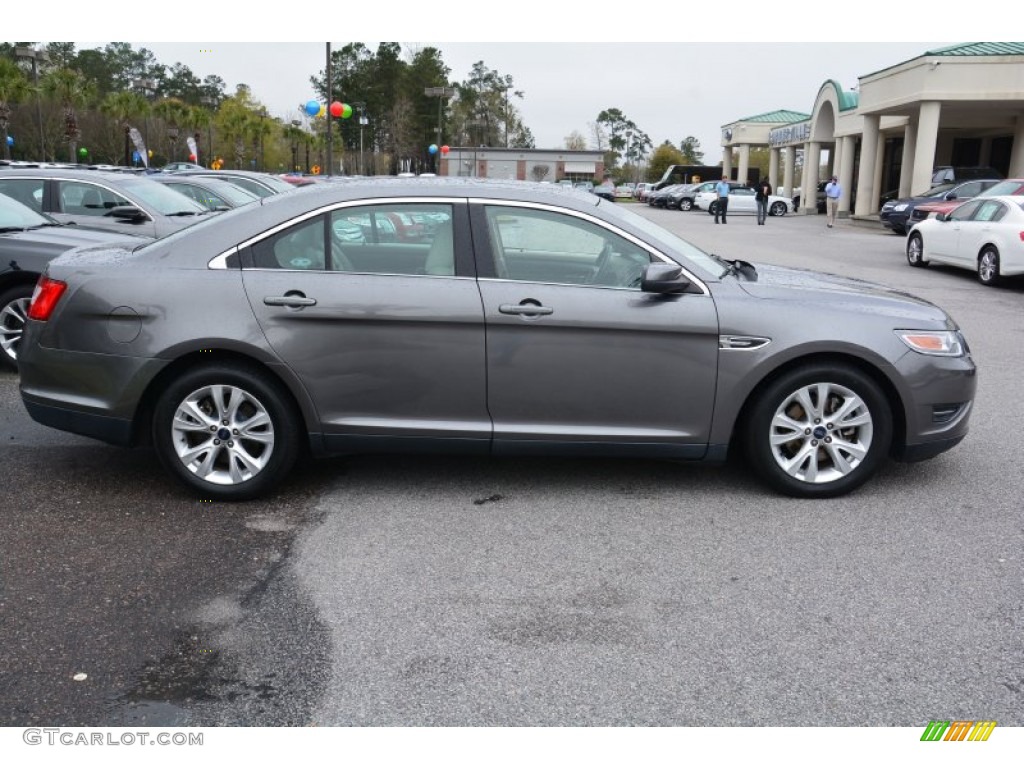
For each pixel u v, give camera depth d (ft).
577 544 13.76
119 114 168.35
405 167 246.06
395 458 17.69
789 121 187.21
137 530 14.14
